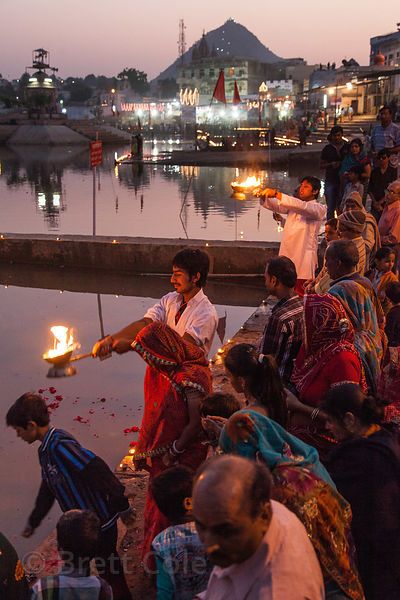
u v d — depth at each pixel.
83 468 3.00
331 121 47.69
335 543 2.15
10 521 4.50
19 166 35.69
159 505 2.54
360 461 2.51
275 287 3.63
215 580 1.80
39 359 7.44
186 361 3.30
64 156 45.47
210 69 137.12
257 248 11.44
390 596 2.46
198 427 3.26
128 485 4.34
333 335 3.39
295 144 40.91
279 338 3.54
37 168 34.19
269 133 39.25
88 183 26.22
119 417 6.02
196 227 15.85
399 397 3.79
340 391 2.63
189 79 139.75
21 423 3.05
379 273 5.47
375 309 4.00
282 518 1.82
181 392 3.27
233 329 8.87
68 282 11.49
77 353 7.71
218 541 1.60
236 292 11.03
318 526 2.12
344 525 2.20
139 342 3.26
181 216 17.56
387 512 2.47
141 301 10.22
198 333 3.48
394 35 55.50
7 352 7.68
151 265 12.07
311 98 75.25
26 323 8.93
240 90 133.75
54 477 3.06
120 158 40.44
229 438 2.43
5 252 12.76
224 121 88.25
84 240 12.37
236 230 15.38
